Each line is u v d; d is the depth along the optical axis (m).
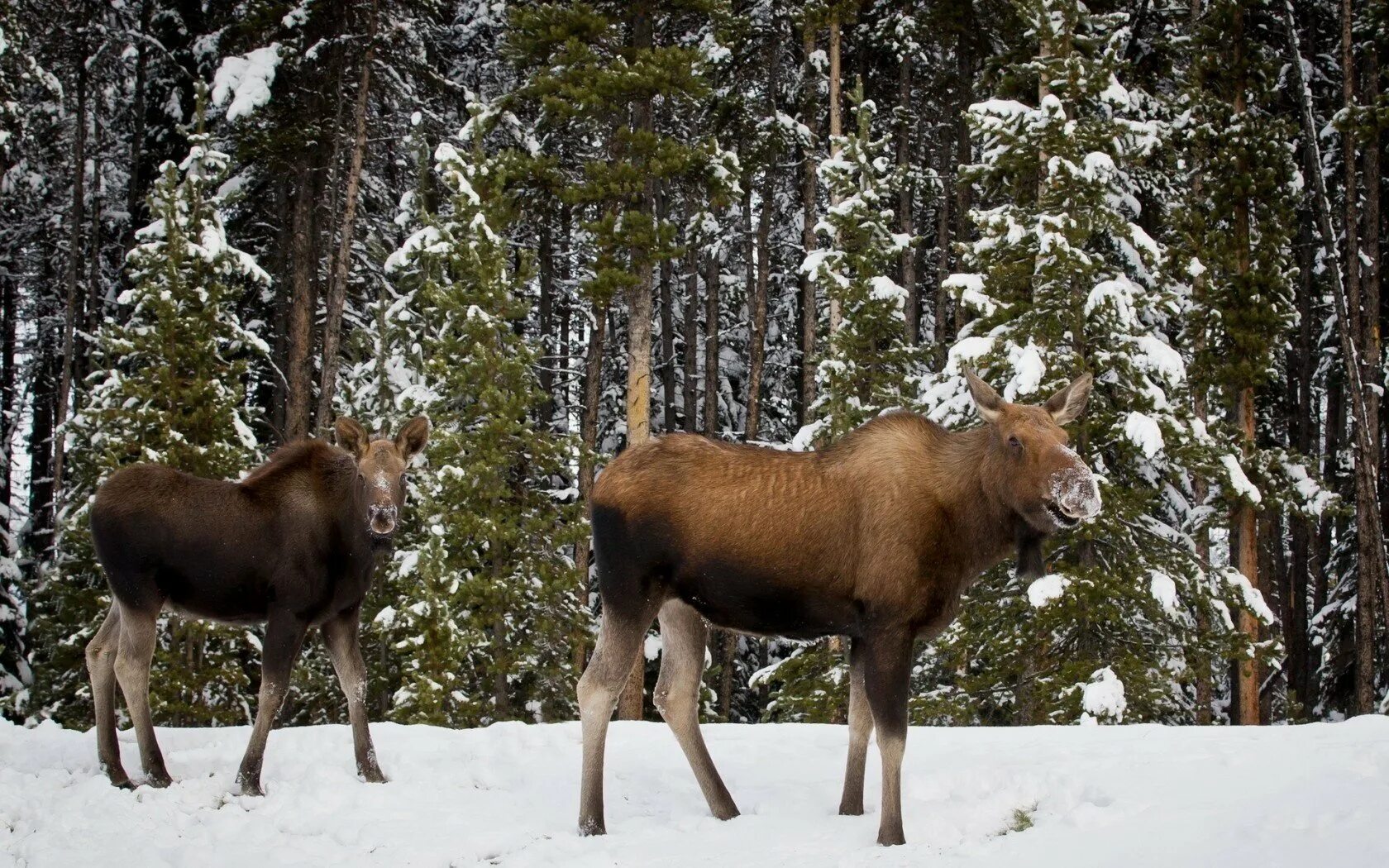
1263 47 19.41
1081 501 5.48
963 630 15.44
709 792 6.38
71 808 6.73
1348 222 20.72
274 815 6.68
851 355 18.92
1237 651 14.76
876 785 6.82
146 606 7.38
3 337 32.19
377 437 7.45
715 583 6.09
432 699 15.45
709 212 26.16
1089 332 14.91
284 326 25.77
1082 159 15.09
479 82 28.58
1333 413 26.56
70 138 28.64
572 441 18.34
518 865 5.68
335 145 22.19
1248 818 5.13
